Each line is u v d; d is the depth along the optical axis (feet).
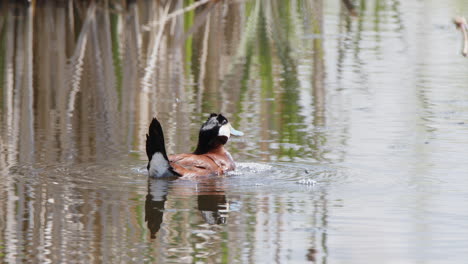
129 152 42.88
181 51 79.66
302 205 33.88
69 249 28.35
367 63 73.46
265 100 58.54
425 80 65.77
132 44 82.94
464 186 36.86
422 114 53.57
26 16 97.50
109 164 40.42
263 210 33.30
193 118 52.44
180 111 54.54
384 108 55.67
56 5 103.71
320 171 39.68
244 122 51.31
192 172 38.22
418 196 35.24
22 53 77.10
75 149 43.19
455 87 62.85
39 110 53.93
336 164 41.01
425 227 30.83
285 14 94.58
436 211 32.99
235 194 35.58
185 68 71.36
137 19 92.68
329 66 72.23
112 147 43.93
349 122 51.31
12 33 87.20
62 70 69.51
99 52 78.23
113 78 66.49
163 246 28.78
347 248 28.55
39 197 34.55
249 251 28.25
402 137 47.06
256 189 36.63
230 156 40.78
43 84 63.52
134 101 57.57
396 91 61.62
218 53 78.54
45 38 84.79
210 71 70.03
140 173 38.86
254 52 78.89
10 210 32.65
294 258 27.55
